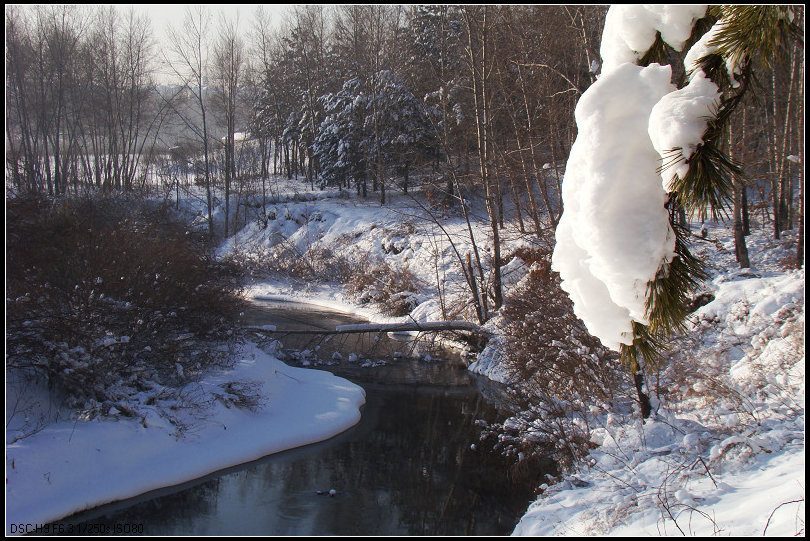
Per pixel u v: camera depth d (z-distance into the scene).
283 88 49.03
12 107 34.28
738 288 12.54
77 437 9.84
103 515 8.84
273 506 9.23
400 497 9.48
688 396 9.39
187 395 12.07
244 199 39.97
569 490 7.80
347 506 9.26
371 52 37.34
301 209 36.84
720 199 1.74
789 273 12.98
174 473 10.09
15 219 11.41
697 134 1.67
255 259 31.83
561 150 23.03
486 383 15.88
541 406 10.91
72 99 37.78
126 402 10.88
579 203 1.84
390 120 33.00
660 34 2.02
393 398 14.77
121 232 12.75
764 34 1.92
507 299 17.80
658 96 1.75
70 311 10.86
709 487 6.14
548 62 20.69
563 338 11.95
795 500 4.47
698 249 19.02
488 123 21.02
